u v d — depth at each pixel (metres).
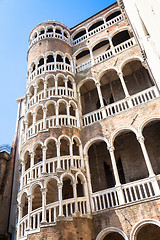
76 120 20.86
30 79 24.41
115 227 14.50
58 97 21.06
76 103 22.17
